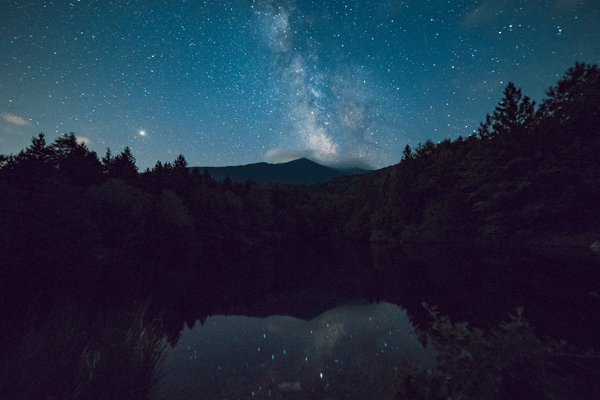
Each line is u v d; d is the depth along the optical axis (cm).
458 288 1161
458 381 354
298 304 1154
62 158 3994
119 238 3519
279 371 524
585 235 2464
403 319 825
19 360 345
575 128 2733
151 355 461
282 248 5897
